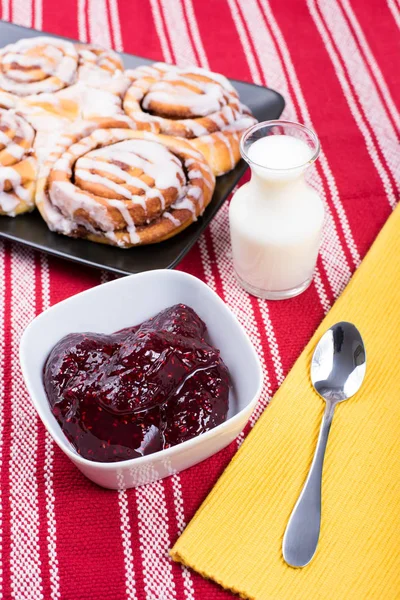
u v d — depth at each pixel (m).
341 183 0.91
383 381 0.77
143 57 0.99
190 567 0.70
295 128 0.80
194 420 0.71
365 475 0.73
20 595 0.70
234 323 0.74
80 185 0.83
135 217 0.82
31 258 0.86
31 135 0.88
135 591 0.70
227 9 1.06
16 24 1.00
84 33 1.04
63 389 0.72
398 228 0.86
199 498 0.73
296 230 0.79
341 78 1.00
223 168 0.89
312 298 0.84
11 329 0.82
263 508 0.71
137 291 0.77
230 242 0.88
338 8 1.06
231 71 1.01
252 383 0.73
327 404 0.76
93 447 0.71
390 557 0.70
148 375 0.70
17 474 0.74
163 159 0.85
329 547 0.70
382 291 0.82
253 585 0.69
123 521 0.72
